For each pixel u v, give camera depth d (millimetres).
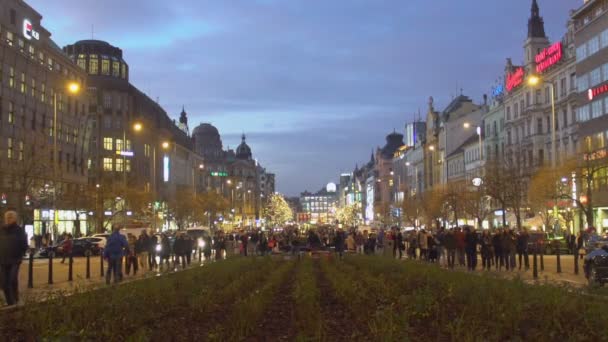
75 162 89812
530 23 84938
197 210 120000
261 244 54938
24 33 75000
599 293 16797
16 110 72062
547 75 78625
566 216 58938
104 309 14625
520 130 86188
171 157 148750
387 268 28719
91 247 57250
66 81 86812
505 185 60844
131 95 121062
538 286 17078
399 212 132000
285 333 13734
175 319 15250
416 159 158125
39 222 74812
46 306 14172
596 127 65875
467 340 11055
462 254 37438
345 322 14914
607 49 63688
